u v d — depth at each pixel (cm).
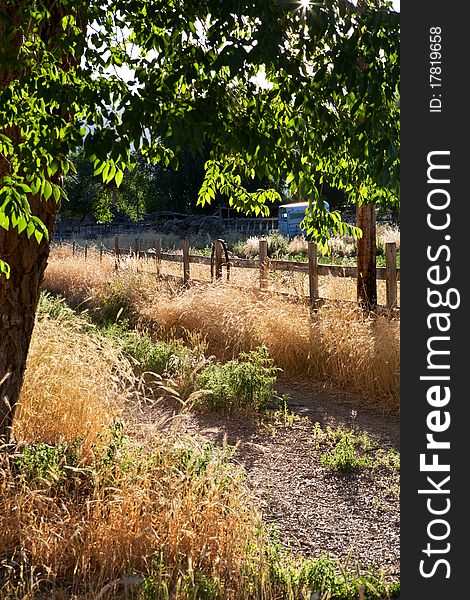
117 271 1614
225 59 330
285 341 959
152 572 391
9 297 510
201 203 570
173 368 905
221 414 786
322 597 373
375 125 371
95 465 483
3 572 398
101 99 354
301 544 484
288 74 363
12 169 420
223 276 1403
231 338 1011
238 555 412
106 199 4397
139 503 430
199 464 492
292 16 331
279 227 3194
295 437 717
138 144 335
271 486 589
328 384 901
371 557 464
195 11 385
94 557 409
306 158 452
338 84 369
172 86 355
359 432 730
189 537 418
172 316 1185
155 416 763
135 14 402
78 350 745
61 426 597
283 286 1149
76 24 448
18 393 529
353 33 349
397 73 361
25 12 385
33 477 468
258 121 403
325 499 564
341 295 1065
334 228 555
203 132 341
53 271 1833
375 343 846
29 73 388
